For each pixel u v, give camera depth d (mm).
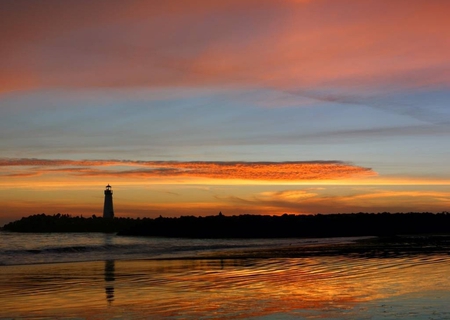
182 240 59719
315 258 25953
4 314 11398
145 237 71438
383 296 13062
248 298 13172
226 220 79750
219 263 24219
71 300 13242
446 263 22062
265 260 25453
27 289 15336
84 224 95000
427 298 12703
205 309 11711
